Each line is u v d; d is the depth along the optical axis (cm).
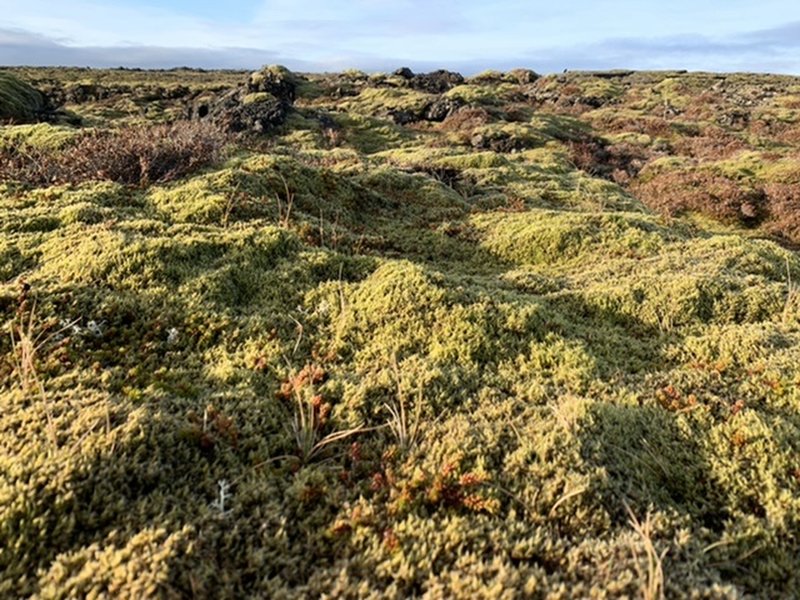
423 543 397
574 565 388
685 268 1034
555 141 4047
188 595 344
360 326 748
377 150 3966
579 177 2570
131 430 461
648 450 534
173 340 669
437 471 477
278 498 439
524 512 442
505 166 2477
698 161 3459
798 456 520
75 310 674
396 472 480
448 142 4034
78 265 775
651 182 3077
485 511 439
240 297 810
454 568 381
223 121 4109
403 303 778
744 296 880
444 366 669
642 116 5512
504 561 390
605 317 872
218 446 480
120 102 5856
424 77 8269
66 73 9962
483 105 5328
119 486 413
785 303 865
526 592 358
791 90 7444
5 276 768
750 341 748
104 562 349
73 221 967
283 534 402
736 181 2816
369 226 1388
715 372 693
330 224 1243
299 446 499
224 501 425
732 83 8425
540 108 6450
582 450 509
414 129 4825
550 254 1215
